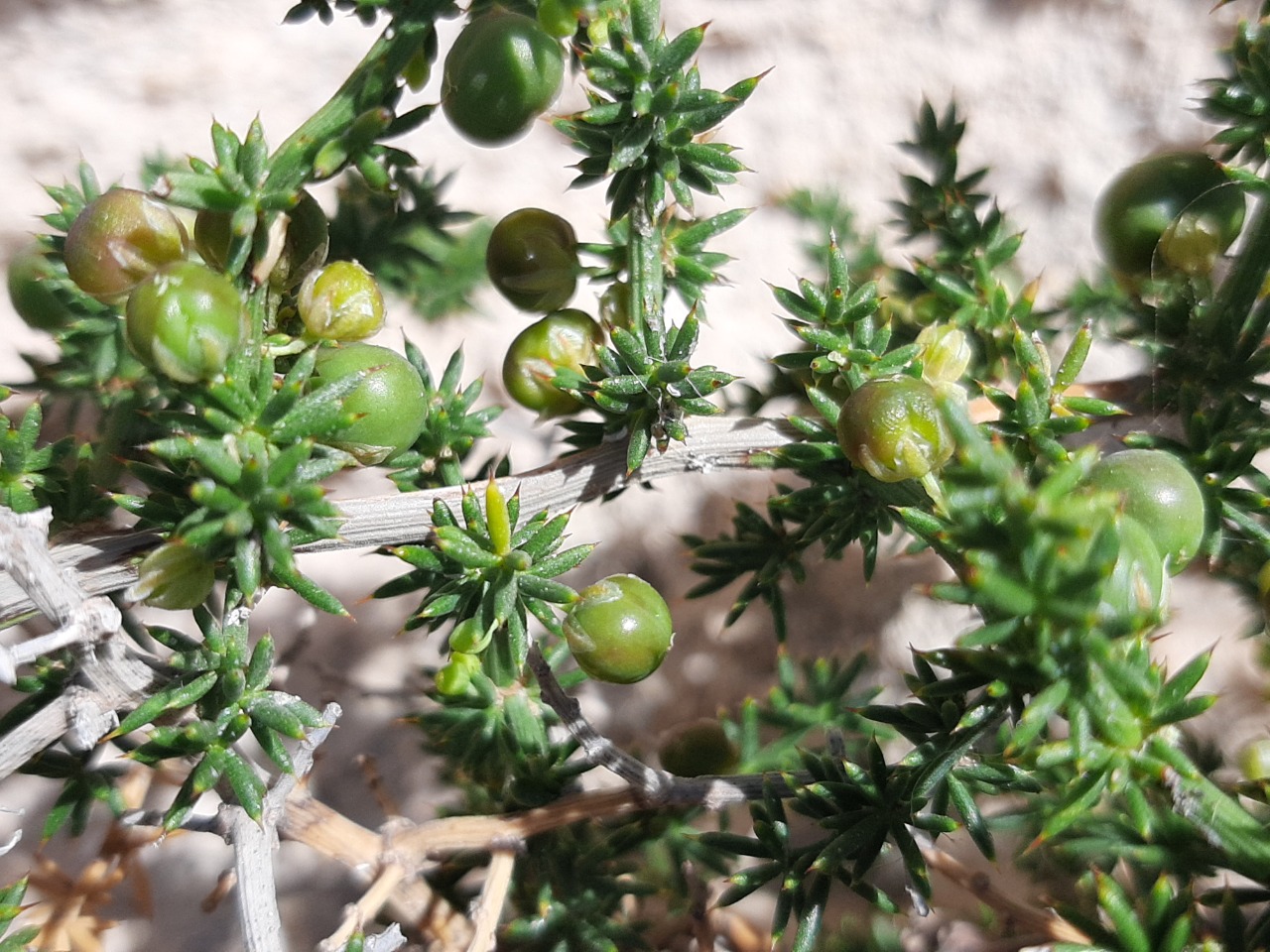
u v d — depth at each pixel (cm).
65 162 13
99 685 6
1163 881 6
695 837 8
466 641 6
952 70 13
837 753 9
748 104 14
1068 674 5
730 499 13
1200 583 12
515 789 9
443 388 8
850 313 7
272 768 13
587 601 7
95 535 7
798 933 7
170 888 13
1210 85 9
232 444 6
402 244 11
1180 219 8
